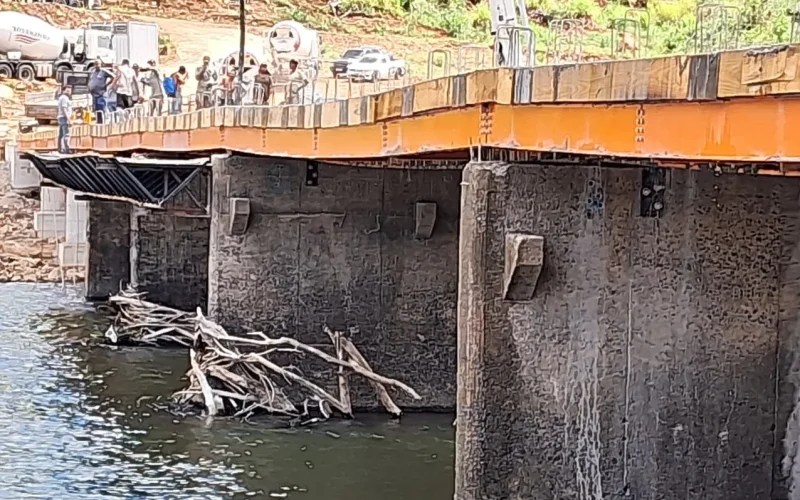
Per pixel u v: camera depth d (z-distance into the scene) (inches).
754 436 653.9
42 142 1945.1
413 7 2839.6
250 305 1053.8
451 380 1063.6
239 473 872.9
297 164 1051.9
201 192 1256.8
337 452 927.0
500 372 633.6
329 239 1058.1
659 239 645.3
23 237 2144.4
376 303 1059.3
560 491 640.4
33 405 1085.1
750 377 653.3
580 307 637.9
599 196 637.9
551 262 634.2
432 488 839.7
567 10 1039.6
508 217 630.5
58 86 2482.8
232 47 3097.9
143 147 1331.2
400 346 1059.9
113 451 930.1
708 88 468.1
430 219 1051.3
